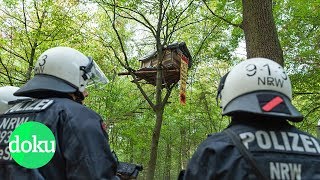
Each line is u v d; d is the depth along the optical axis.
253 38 6.25
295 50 12.20
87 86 2.90
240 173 1.77
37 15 12.45
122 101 15.92
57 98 2.44
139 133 18.42
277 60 6.16
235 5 11.45
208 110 18.55
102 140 2.22
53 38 12.40
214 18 11.62
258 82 2.01
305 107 13.13
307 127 13.02
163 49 9.62
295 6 11.12
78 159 2.14
